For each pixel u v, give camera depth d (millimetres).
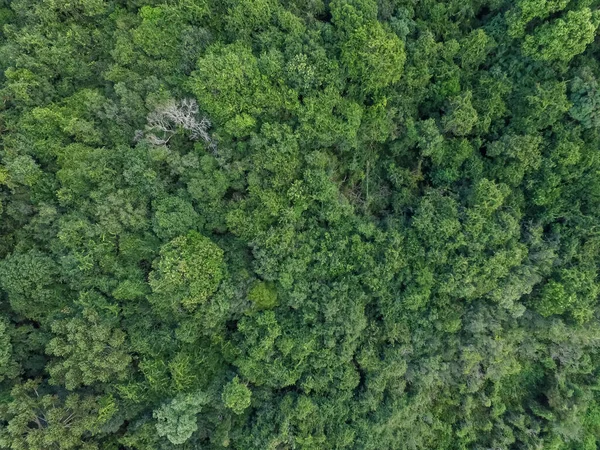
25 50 20312
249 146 21125
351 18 20547
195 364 20922
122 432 20391
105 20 21312
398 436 22875
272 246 21203
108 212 19438
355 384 22141
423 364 22844
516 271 22547
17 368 19688
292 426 21156
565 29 20562
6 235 20172
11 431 17062
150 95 19766
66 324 19047
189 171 20516
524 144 22609
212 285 19766
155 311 20484
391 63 21094
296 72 20297
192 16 20547
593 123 22312
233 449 21234
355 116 21562
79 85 21375
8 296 19906
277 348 21875
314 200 22438
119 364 19188
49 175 20047
